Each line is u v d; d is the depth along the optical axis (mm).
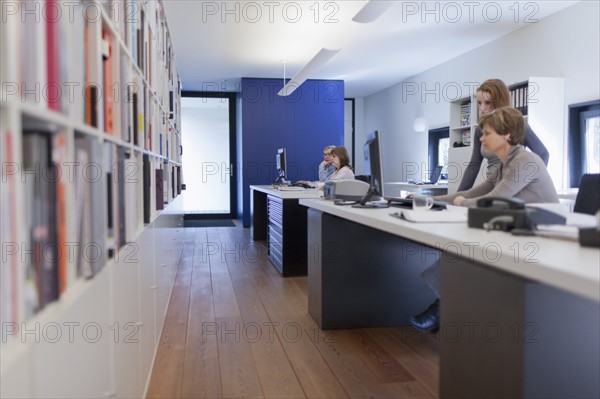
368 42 6078
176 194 4848
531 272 922
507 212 1332
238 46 6207
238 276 4402
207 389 2080
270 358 2420
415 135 8133
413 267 2910
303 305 3418
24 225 733
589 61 4457
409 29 5523
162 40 3564
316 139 8469
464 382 1205
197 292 3809
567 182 4707
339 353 2477
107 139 1290
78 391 919
